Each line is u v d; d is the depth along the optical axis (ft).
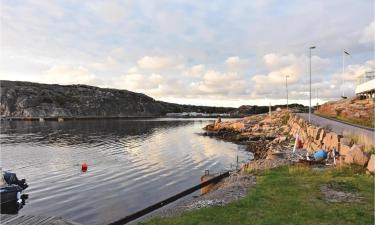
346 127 132.87
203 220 45.32
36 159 166.20
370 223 40.52
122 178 121.49
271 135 238.48
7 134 325.62
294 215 44.21
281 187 59.82
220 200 57.06
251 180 70.90
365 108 200.44
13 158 169.68
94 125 493.36
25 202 92.02
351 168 69.77
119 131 368.68
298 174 70.85
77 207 87.30
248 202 51.55
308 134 139.33
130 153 187.52
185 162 157.79
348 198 51.06
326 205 48.01
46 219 52.26
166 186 109.09
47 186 109.81
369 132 108.17
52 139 273.33
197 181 115.85
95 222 75.41
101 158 168.55
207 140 265.54
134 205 88.12
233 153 188.65
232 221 44.01
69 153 187.11
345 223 40.86
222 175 99.19
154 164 151.43
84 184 112.37
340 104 250.78
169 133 341.00
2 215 54.54
